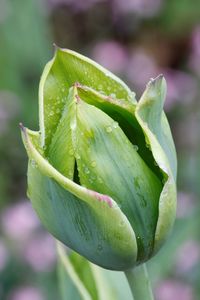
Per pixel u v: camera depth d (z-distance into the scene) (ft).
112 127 0.86
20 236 2.48
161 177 0.88
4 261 2.44
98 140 0.85
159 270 1.91
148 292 0.94
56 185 0.85
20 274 2.44
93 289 1.20
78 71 0.90
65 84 0.90
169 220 0.87
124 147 0.86
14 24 3.02
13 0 3.00
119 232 0.85
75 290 1.22
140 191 0.87
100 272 1.18
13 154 3.02
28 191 0.91
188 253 2.27
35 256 2.44
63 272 1.23
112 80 0.90
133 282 0.94
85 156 0.85
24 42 3.02
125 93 0.90
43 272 2.42
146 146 0.87
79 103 0.85
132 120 0.87
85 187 0.85
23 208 2.59
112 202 0.84
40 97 0.87
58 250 1.19
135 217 0.87
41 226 2.56
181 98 3.02
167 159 0.86
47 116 0.88
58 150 0.85
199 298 2.25
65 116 0.86
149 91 0.85
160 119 0.89
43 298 2.35
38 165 0.84
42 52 3.02
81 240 0.88
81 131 0.85
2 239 2.49
